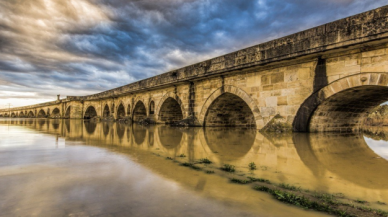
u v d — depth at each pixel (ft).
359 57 26.61
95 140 28.60
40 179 11.85
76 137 31.99
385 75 24.30
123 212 8.16
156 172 13.52
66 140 28.32
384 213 8.41
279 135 31.01
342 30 26.20
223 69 42.09
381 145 25.45
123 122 83.61
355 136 32.91
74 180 11.75
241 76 41.55
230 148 22.26
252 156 18.28
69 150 20.84
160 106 67.72
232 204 9.12
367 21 24.27
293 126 32.83
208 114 50.47
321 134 31.60
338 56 28.48
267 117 36.63
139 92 79.92
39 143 25.29
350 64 27.32
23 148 21.75
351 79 27.02
